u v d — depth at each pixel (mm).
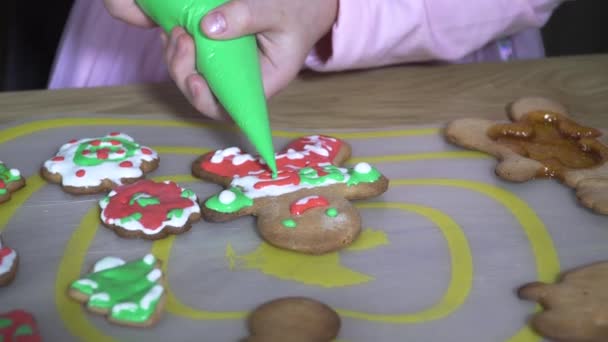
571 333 426
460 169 565
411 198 535
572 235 500
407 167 568
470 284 465
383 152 585
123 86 674
